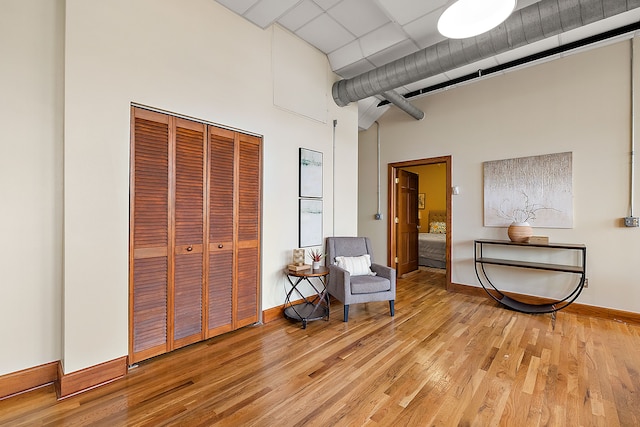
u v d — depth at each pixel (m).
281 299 3.14
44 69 1.83
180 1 2.30
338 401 1.73
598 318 3.12
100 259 1.92
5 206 1.72
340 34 3.21
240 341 2.53
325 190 3.65
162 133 2.24
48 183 1.84
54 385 1.86
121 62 1.99
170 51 2.24
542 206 3.52
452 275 4.24
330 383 1.91
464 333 2.72
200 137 2.47
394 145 4.95
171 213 2.29
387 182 5.04
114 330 1.98
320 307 3.31
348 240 3.68
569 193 3.35
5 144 1.71
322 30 3.14
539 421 1.56
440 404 1.71
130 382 1.91
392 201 5.01
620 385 1.88
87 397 1.75
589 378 1.96
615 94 3.10
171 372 2.03
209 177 2.53
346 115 3.97
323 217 3.62
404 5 2.49
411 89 4.30
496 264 3.63
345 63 3.53
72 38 1.79
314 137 3.49
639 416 1.60
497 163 3.86
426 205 7.66
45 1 1.83
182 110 2.30
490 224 3.91
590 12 2.08
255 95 2.84
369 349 2.39
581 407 1.67
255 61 2.84
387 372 2.04
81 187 1.84
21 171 1.76
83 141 1.84
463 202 4.16
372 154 5.23
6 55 1.71
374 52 3.27
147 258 2.16
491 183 3.91
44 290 1.84
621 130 3.07
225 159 2.65
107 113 1.93
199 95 2.41
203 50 2.44
